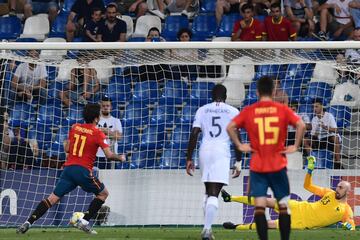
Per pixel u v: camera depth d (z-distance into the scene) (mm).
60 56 54812
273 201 44406
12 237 39781
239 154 37188
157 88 55906
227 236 41625
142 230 46250
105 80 55688
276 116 29734
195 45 47875
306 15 66375
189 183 51344
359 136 54750
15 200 50781
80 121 54875
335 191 47125
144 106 55625
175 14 70375
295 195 50969
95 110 41906
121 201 50969
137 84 55906
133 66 55250
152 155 54531
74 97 55188
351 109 55594
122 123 55219
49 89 55094
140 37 68188
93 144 41688
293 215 47094
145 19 69125
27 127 54281
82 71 55281
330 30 66438
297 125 29484
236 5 68812
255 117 29906
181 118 55500
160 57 53594
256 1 68312
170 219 50969
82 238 39688
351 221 47344
